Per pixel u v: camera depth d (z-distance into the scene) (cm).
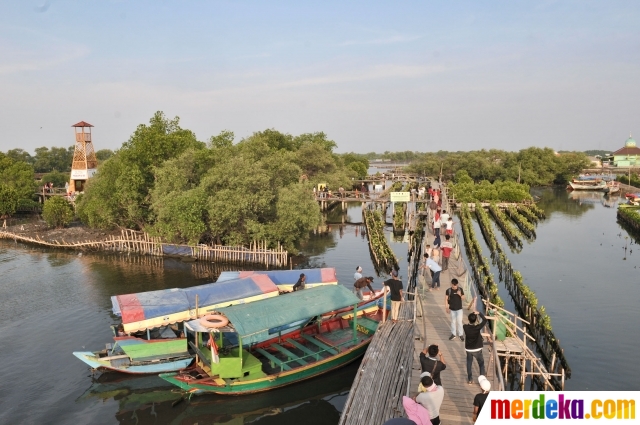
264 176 4616
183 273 4225
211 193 4697
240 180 4541
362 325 2547
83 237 5697
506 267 3862
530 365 2305
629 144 16800
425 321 2123
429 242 3938
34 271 4322
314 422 2033
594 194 11081
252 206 4556
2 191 6950
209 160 5328
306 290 2381
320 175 8506
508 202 8694
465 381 1548
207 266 4500
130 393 2205
